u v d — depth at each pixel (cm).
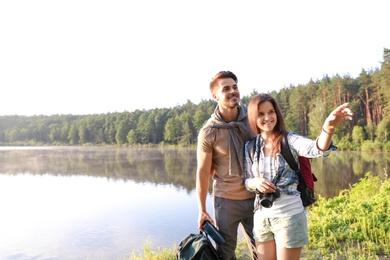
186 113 9494
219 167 350
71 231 1162
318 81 7350
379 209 599
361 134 5075
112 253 922
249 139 338
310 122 5591
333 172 2462
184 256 316
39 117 15875
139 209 1448
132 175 2822
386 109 4938
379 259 453
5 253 972
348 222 588
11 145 13375
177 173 2897
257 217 301
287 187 285
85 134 12075
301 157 290
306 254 483
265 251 301
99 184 2348
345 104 235
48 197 1889
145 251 607
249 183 305
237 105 344
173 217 1270
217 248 349
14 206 1639
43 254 954
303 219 284
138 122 10619
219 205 348
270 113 293
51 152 7294
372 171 2453
